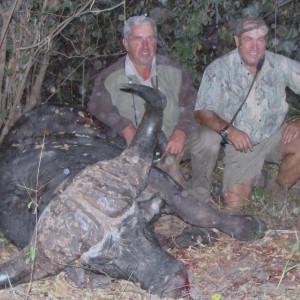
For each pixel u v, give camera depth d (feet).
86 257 6.97
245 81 10.05
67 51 13.75
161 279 6.88
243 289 7.55
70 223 6.89
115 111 9.84
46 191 8.48
